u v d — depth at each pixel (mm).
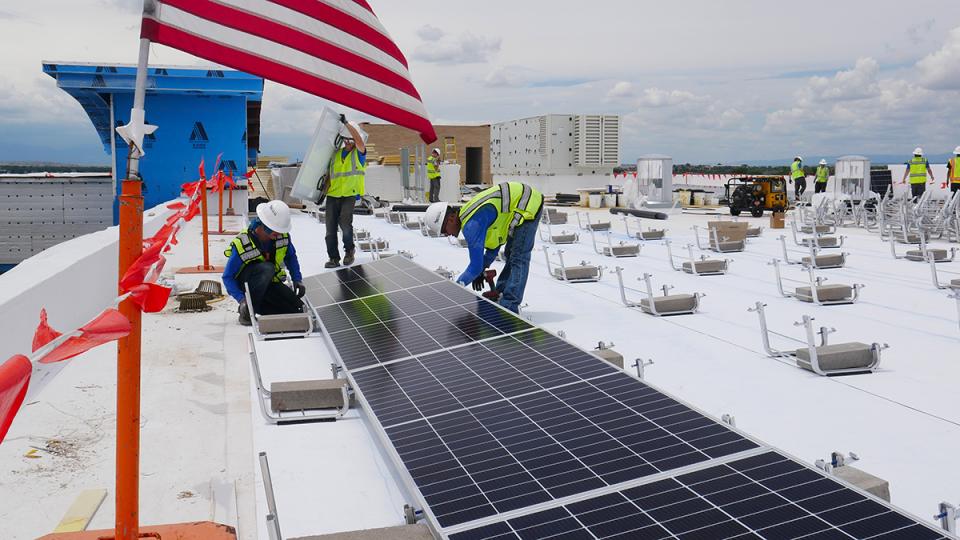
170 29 3301
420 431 4809
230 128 25703
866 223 22016
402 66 4309
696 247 17734
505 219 9148
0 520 4441
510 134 52469
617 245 18000
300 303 9641
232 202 25875
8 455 5371
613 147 45781
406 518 4184
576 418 4680
